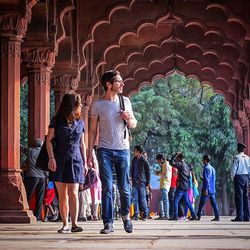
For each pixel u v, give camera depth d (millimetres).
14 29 11797
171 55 24438
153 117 35344
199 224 12391
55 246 5438
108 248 5141
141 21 20203
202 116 36438
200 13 19750
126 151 7480
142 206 16391
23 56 14820
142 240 6332
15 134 11781
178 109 36719
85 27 18453
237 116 26719
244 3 17406
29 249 5070
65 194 7926
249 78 21109
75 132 7723
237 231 8703
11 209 11516
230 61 22469
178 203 17688
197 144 36156
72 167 7766
